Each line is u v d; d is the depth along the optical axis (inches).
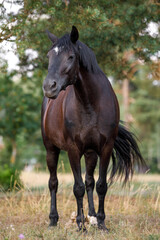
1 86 1206.3
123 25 472.7
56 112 341.7
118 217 382.9
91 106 297.9
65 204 444.5
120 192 503.8
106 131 303.0
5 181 601.9
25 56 515.2
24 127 1273.4
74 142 305.4
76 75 286.4
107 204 459.2
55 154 378.6
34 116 1277.1
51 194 370.0
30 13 423.8
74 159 307.0
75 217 339.9
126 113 1815.9
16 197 526.9
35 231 313.1
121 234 293.1
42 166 999.6
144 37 481.1
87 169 350.3
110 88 319.3
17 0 417.4
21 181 608.1
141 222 338.3
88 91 295.1
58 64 273.1
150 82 2281.0
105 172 311.1
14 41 419.8
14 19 410.0
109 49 506.6
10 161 1327.5
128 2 482.3
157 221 354.0
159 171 1696.6
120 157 376.8
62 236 290.7
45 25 448.5
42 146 1285.7
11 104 1214.9
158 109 2399.1
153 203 446.6
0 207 454.9
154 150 2326.5
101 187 311.9
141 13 463.8
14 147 1408.7
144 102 2374.5
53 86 266.7
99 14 413.7
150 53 509.4
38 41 451.5
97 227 313.4
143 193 502.3
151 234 285.0
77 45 294.0
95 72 303.7
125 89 1966.0
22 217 399.9
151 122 2412.6
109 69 556.1
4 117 1256.8
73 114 302.4
